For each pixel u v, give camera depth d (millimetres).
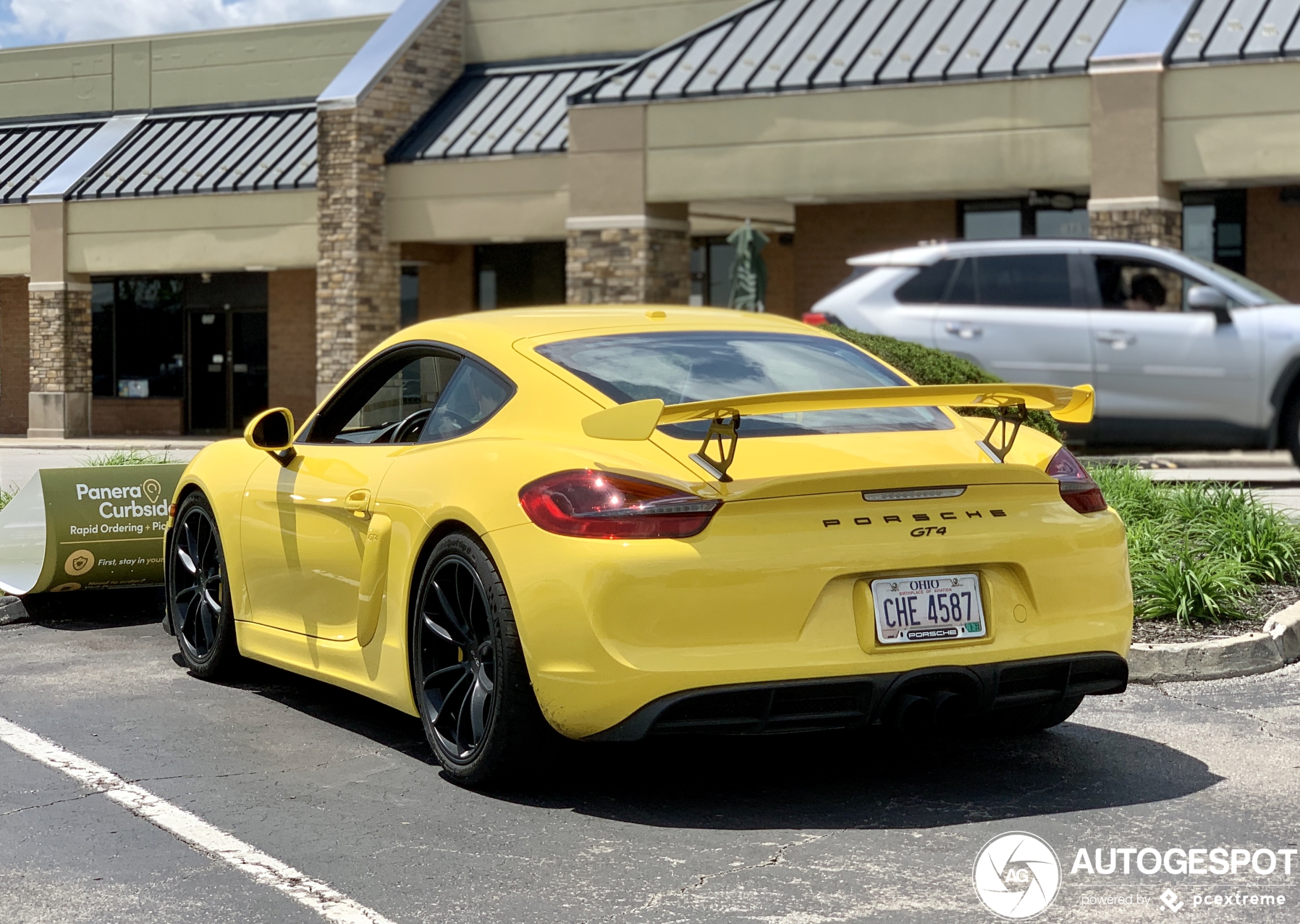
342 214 24016
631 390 4637
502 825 4238
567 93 24594
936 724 4340
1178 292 13242
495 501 4363
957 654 4199
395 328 24484
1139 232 17859
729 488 4094
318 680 5969
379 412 5625
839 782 4641
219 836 4160
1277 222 19766
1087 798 4430
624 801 4453
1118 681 4555
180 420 29469
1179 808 4316
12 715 5676
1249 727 5262
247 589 5883
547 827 4215
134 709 5766
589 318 5238
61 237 27547
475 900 3637
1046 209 20359
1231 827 4133
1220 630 6582
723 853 3965
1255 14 18094
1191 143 17656
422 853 3992
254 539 5781
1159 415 13258
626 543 4059
